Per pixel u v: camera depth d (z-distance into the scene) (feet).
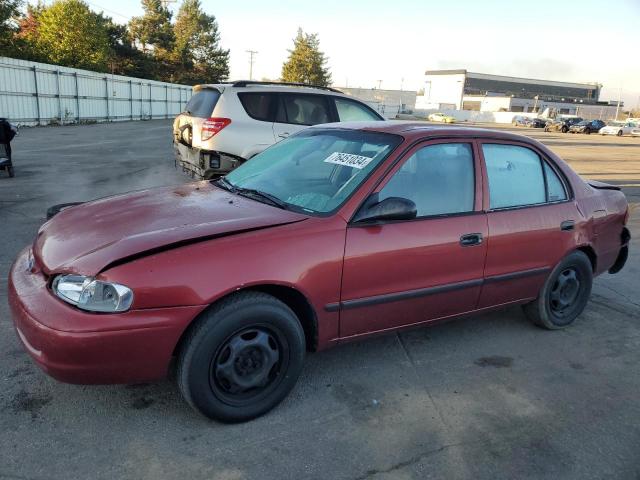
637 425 10.09
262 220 9.80
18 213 23.82
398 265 10.58
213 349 8.82
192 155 26.11
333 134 12.78
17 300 8.86
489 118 268.62
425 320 11.59
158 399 10.04
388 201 10.16
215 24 232.53
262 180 12.17
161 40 208.54
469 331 14.01
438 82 363.35
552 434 9.68
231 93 25.05
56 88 88.58
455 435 9.49
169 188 12.66
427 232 10.94
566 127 166.71
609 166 59.93
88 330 8.05
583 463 8.93
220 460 8.47
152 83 124.77
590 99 373.20
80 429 9.05
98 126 91.35
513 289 12.81
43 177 34.55
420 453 8.94
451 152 11.86
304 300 9.78
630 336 14.19
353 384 11.01
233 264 8.84
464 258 11.54
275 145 13.91
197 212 10.30
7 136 33.09
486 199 12.10
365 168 10.91
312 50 248.11
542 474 8.61
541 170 13.52
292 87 26.63
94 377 8.34
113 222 9.97
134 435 8.96
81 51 143.02
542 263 13.12
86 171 38.06
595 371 12.16
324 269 9.70
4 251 18.13
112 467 8.18
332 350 12.48
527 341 13.57
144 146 58.54
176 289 8.41
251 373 9.34
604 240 14.82
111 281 8.22
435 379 11.41
